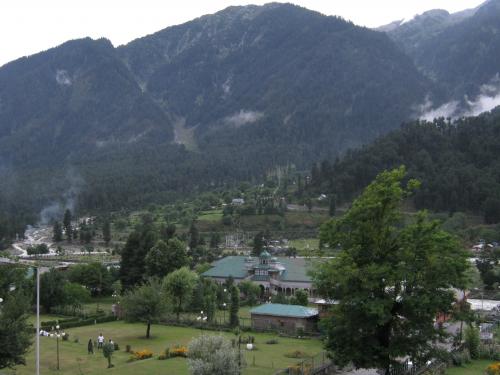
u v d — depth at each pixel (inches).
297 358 2871.6
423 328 1935.3
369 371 2544.3
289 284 5880.9
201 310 4362.7
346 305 1971.0
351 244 2033.7
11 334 2137.1
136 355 2832.2
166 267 5265.8
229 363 2063.2
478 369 2696.9
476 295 5324.8
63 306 4448.8
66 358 2790.4
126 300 3560.5
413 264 1923.0
